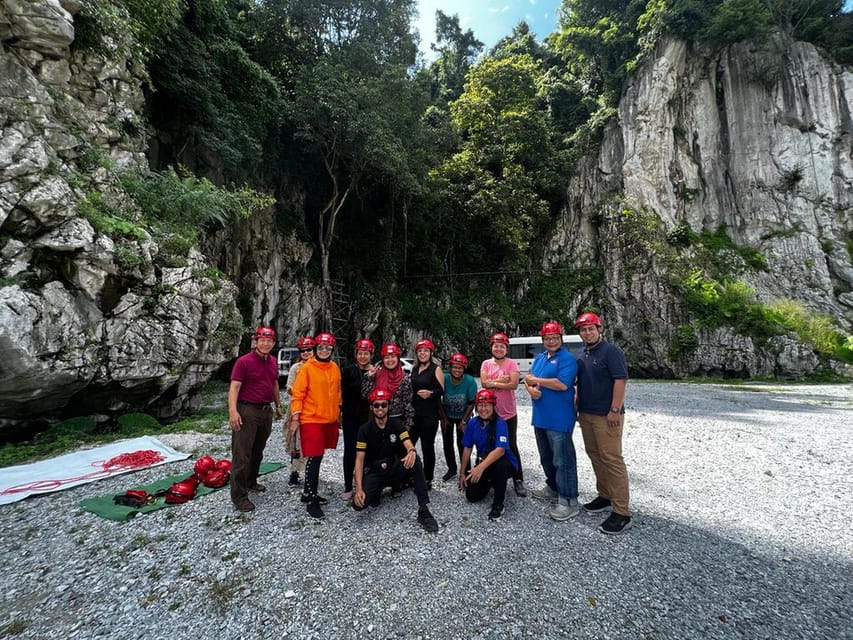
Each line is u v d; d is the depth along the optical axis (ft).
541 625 7.22
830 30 101.55
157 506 12.51
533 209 87.56
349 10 65.36
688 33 96.63
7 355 17.66
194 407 30.09
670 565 9.34
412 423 13.29
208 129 48.47
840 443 21.44
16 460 17.48
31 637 7.00
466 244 89.97
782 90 97.60
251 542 10.38
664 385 58.95
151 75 41.91
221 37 51.29
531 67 92.12
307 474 12.29
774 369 71.56
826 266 87.81
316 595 8.13
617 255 87.56
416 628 7.14
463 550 10.01
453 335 80.33
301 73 60.08
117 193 25.95
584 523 11.65
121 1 30.14
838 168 93.97
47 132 22.82
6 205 19.17
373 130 58.49
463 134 96.12
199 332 27.53
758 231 93.71
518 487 14.01
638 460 18.33
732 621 7.36
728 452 19.66
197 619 7.45
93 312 21.67
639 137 94.02
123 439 20.88
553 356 12.45
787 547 10.32
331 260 75.87
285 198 68.80
